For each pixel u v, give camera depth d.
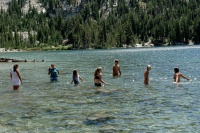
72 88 24.22
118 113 15.00
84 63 54.44
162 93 20.77
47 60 69.62
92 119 13.95
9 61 66.44
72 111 15.65
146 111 15.34
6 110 16.23
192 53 77.81
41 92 22.42
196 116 14.08
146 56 71.19
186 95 19.67
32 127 12.91
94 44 187.75
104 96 20.02
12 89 24.30
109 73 35.53
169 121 13.39
